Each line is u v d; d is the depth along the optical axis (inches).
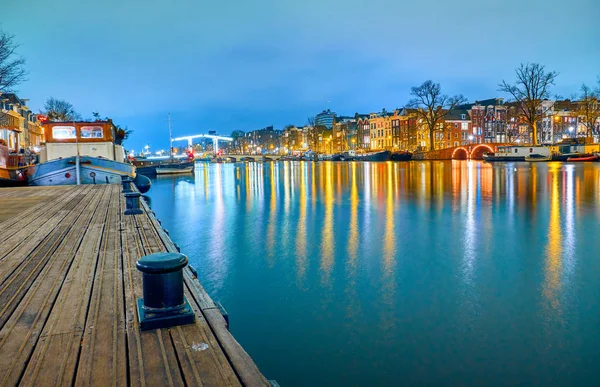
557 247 422.6
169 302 132.1
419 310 270.2
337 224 570.9
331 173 1822.1
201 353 113.6
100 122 909.2
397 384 189.6
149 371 104.7
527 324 247.0
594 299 284.4
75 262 215.2
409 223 566.6
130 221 351.9
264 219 628.4
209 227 573.6
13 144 2117.4
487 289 306.8
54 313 144.3
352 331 241.8
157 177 1851.6
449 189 989.8
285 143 6348.4
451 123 3740.2
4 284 178.5
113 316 140.9
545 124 3875.5
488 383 189.8
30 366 108.0
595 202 728.3
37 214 397.4
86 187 734.5
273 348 222.8
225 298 299.1
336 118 5378.9
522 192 892.0
